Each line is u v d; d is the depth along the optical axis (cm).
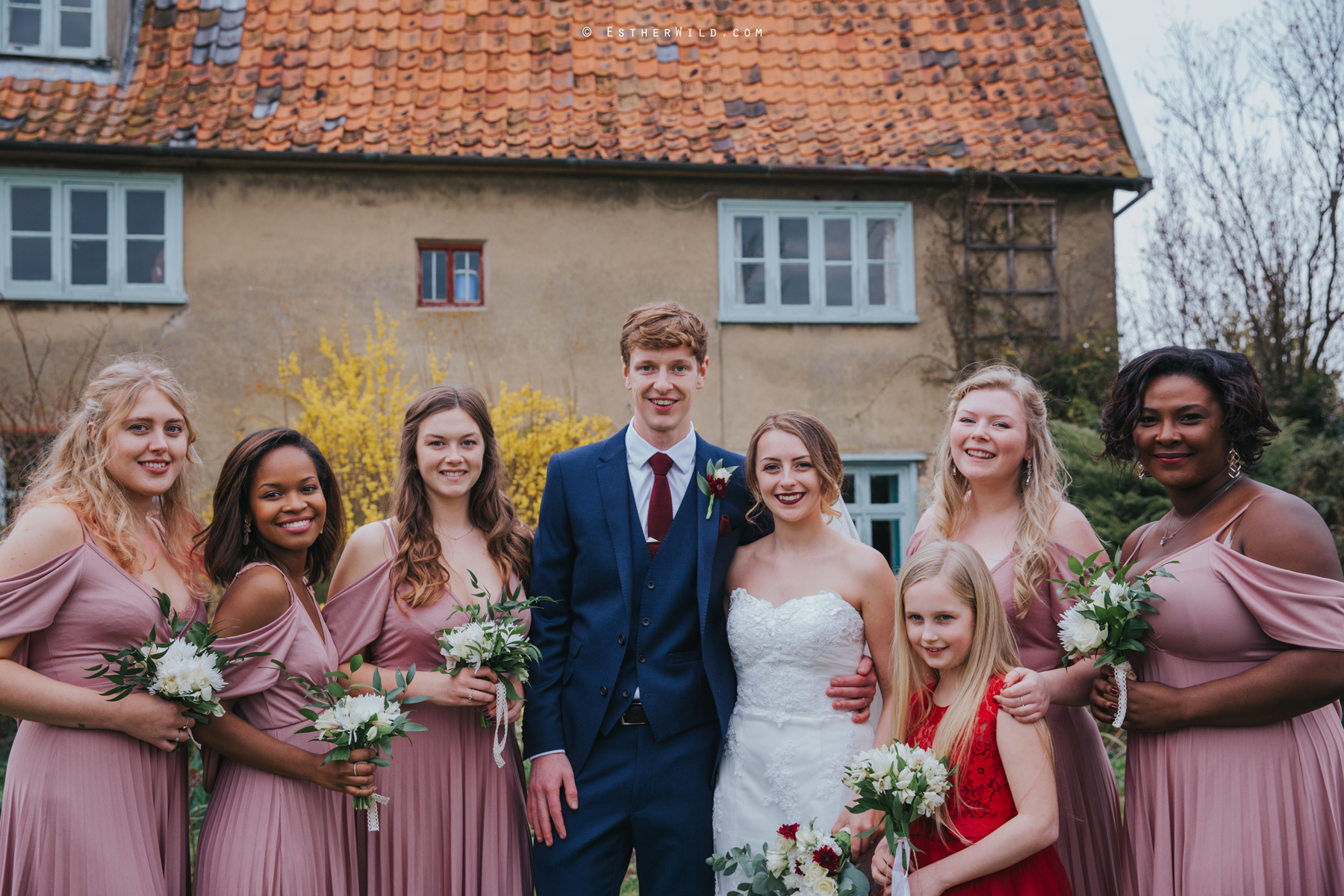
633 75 866
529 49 870
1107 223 868
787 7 934
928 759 228
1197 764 235
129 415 245
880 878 238
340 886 257
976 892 227
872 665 283
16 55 798
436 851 273
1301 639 220
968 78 904
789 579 286
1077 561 250
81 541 235
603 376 812
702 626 289
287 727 250
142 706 226
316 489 264
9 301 755
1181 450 244
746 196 834
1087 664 256
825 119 861
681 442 307
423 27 871
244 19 857
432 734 274
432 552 283
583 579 299
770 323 834
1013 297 857
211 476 764
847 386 841
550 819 289
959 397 296
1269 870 226
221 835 242
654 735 287
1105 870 266
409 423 292
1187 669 239
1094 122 877
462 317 802
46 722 222
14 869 223
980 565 246
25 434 712
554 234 814
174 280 773
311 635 257
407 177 800
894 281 859
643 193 823
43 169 762
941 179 841
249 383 777
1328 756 229
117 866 225
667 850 284
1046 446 286
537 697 296
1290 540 228
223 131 777
